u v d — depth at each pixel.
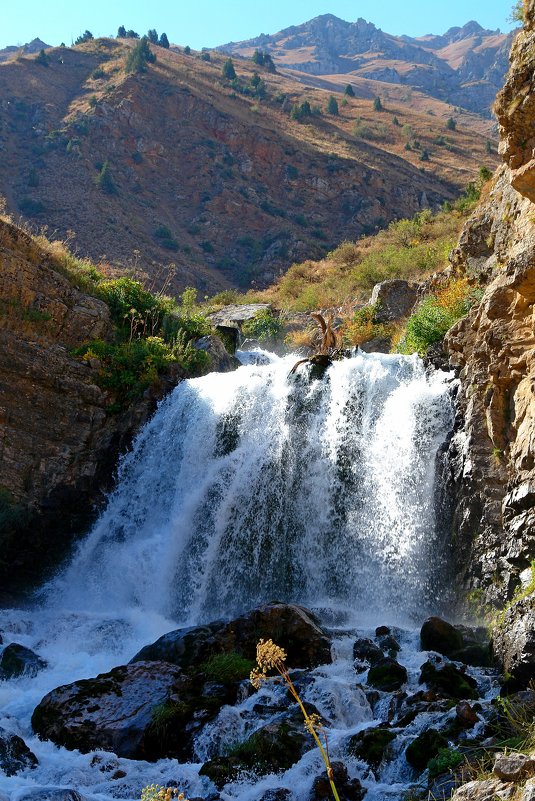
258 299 43.12
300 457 16.16
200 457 17.16
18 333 17.44
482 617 12.39
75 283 20.08
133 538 16.98
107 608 15.84
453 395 14.69
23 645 13.13
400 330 22.91
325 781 7.22
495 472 13.02
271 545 15.80
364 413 15.76
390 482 14.88
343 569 14.95
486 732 7.64
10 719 9.71
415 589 13.92
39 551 16.69
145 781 8.08
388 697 9.28
